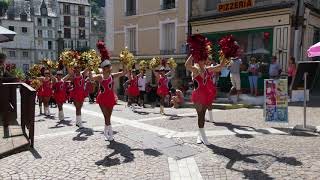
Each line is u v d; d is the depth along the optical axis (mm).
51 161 6230
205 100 7098
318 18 18812
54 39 74688
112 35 26812
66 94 11117
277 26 16156
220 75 16641
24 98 8422
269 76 14750
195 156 6352
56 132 8797
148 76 21391
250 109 12211
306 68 8281
